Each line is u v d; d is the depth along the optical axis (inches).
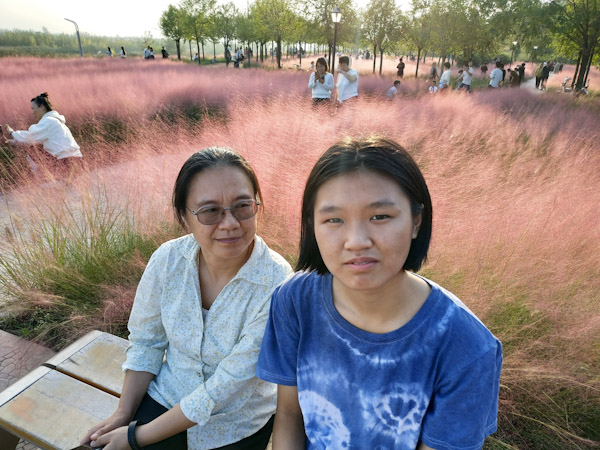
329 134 190.5
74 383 66.4
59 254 120.3
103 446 52.5
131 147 193.3
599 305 93.3
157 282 57.4
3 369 93.2
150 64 854.5
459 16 993.5
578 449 73.1
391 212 31.9
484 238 110.4
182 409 51.3
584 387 79.6
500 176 155.6
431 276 101.7
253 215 52.1
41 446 57.5
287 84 478.3
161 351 60.9
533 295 94.3
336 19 569.0
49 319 109.7
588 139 199.6
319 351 41.1
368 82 586.2
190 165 50.9
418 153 173.8
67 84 414.3
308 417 42.9
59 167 185.2
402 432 38.6
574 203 126.3
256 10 1327.5
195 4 1465.3
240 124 208.5
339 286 39.5
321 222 34.0
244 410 56.6
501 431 76.7
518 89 532.1
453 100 340.5
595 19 588.1
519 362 82.0
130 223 135.3
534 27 657.0
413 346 36.6
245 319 54.1
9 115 312.2
